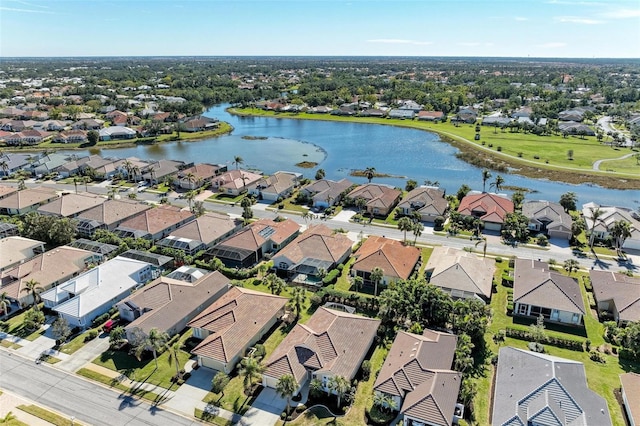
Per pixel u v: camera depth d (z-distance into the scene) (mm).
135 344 63156
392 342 66688
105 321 72125
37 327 70375
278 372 56531
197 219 103562
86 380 58906
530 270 81688
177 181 145000
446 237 106500
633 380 55188
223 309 68438
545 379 52375
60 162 164125
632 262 92750
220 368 60781
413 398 51719
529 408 49969
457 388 53219
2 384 58031
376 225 113938
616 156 183250
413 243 102688
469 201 120312
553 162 176000
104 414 53125
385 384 54719
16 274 80375
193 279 80938
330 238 94688
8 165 161250
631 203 134125
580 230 100812
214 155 197000
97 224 106562
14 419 51875
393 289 73125
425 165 180000
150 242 98812
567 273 88438
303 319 72250
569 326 71375
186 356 63844
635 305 70688
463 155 191750
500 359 59750
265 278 82562
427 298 69000
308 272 85750
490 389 56969
